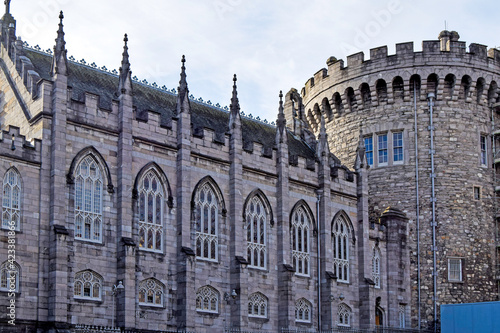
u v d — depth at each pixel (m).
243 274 57.75
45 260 47.44
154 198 54.41
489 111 76.69
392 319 70.38
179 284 54.09
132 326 49.91
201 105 67.44
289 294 61.12
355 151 77.06
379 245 71.38
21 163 47.66
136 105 59.31
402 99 75.38
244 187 60.72
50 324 46.41
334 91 78.94
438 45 74.88
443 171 73.50
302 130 77.69
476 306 60.25
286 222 62.75
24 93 52.03
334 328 63.84
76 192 49.97
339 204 68.38
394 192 74.19
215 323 56.47
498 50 77.31
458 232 72.69
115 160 52.34
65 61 50.31
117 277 50.66
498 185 75.81
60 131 49.25
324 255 65.38
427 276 71.94
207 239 57.34
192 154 57.03
